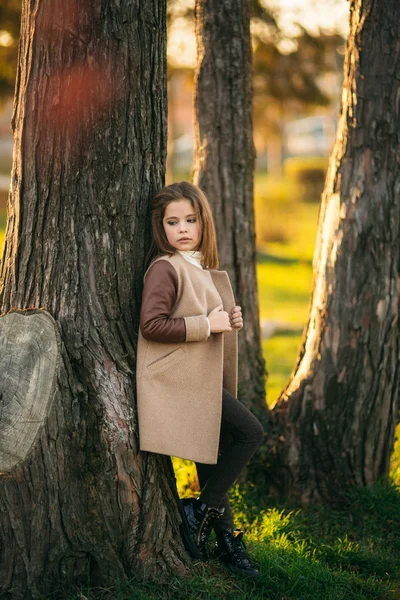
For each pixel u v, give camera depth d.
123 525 2.60
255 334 4.30
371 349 3.75
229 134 4.20
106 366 2.59
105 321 2.62
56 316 2.58
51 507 2.53
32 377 2.47
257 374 4.27
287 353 8.26
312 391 3.84
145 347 2.66
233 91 4.20
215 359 2.70
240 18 4.20
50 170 2.55
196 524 2.81
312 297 3.99
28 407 2.46
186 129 27.28
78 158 2.54
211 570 2.86
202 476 3.08
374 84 3.69
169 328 2.55
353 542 3.41
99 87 2.52
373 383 3.77
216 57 4.18
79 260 2.59
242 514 3.63
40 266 2.60
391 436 3.91
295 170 25.41
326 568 3.05
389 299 3.76
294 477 3.82
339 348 3.78
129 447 2.57
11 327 2.52
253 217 4.33
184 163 23.84
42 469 2.50
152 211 2.73
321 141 28.81
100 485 2.56
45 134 2.54
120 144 2.59
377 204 3.72
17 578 2.53
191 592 2.66
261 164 39.91
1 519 2.50
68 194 2.56
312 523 3.61
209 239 2.76
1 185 20.62
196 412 2.66
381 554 3.29
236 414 2.79
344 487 3.78
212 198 4.20
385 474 3.92
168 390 2.64
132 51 2.57
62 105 2.51
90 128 2.53
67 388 2.53
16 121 2.64
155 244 2.76
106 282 2.62
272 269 14.84
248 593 2.77
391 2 3.64
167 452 2.60
